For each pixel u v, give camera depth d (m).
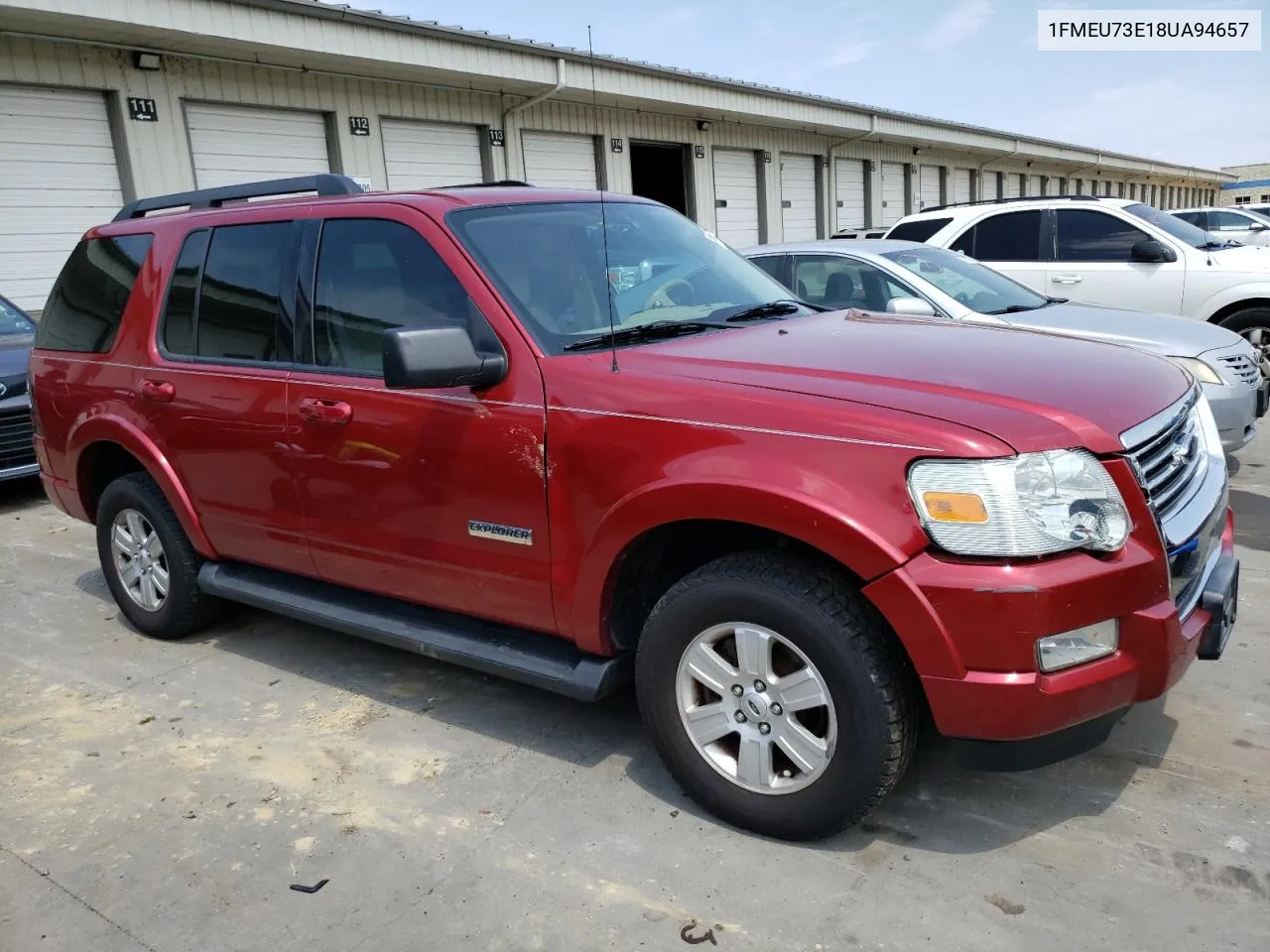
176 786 3.26
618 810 2.98
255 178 12.55
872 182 25.48
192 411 3.93
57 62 10.55
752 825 2.78
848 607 2.49
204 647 4.48
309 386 3.50
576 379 2.87
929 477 2.34
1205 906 2.42
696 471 2.59
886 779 2.53
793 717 2.65
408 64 12.75
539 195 3.66
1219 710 3.38
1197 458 2.92
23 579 5.58
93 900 2.69
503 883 2.67
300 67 12.62
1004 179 33.50
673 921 2.47
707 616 2.71
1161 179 49.41
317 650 4.38
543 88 14.95
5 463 7.12
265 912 2.60
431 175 14.68
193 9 10.52
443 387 2.86
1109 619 2.37
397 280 3.34
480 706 3.74
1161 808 2.84
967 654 2.33
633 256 3.61
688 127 19.03
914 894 2.52
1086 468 2.37
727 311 3.57
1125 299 8.33
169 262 4.16
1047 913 2.43
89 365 4.44
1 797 3.24
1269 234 18.78
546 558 2.97
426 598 3.39
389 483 3.30
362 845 2.88
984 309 6.23
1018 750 2.41
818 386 2.60
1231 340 5.93
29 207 10.59
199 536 4.14
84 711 3.86
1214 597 2.66
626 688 3.83
